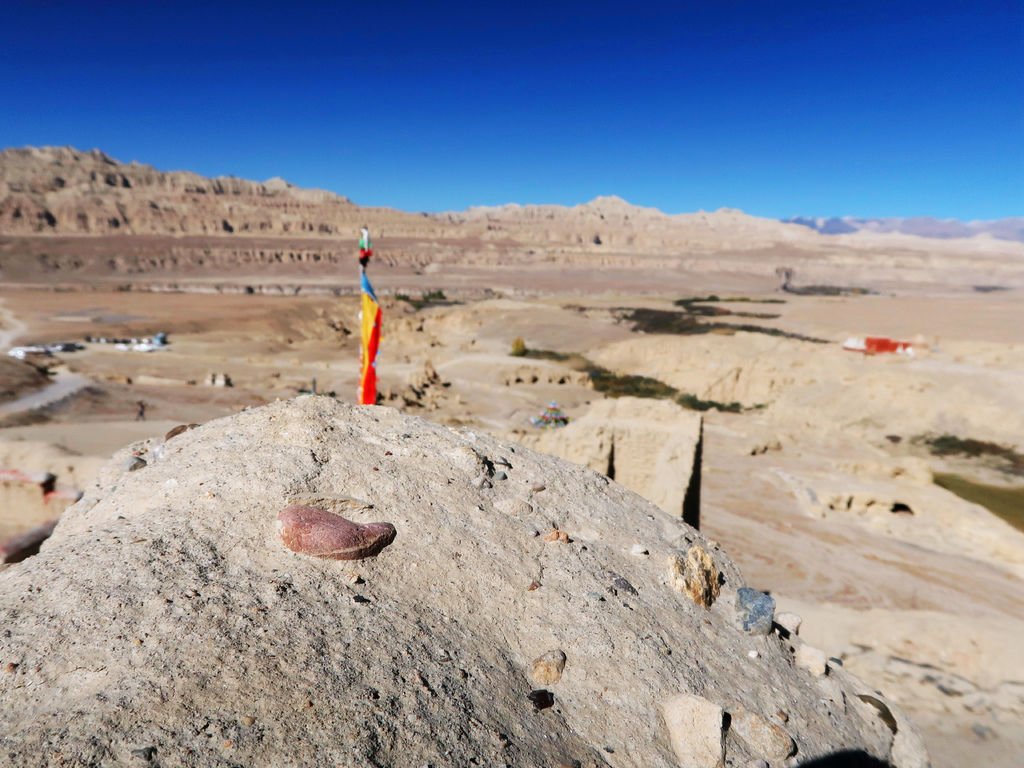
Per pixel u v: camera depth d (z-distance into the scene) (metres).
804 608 16.22
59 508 10.53
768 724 4.84
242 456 6.09
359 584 4.72
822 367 53.94
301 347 76.56
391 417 7.89
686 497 18.17
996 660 12.87
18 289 122.19
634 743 4.29
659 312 109.12
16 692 3.26
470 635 4.69
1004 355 54.22
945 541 24.53
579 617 5.23
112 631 3.71
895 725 6.26
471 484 6.71
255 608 4.12
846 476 31.81
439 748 3.52
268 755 3.12
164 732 3.09
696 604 6.25
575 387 59.53
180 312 94.62
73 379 48.72
